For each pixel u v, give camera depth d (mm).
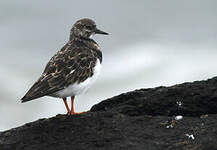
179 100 11547
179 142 10156
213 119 10852
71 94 11438
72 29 12656
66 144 10359
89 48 12016
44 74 11180
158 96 11734
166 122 10812
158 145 10133
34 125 11203
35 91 10859
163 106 11539
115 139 10336
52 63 11328
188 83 12164
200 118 10961
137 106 11625
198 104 11445
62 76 11141
